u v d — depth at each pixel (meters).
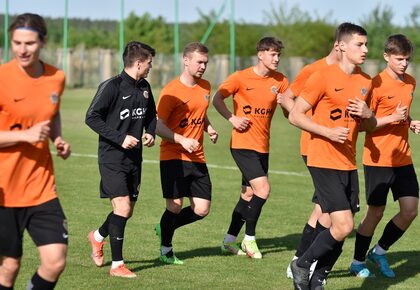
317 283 7.92
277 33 63.38
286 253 10.31
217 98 10.30
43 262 6.24
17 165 6.22
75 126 27.72
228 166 18.75
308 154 7.94
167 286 8.41
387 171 9.05
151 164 18.72
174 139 9.30
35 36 6.04
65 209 12.80
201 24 63.00
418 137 26.58
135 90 8.87
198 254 10.12
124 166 8.86
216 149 22.27
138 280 8.64
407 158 9.13
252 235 10.05
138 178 9.07
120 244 8.79
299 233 11.58
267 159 10.37
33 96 6.24
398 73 9.02
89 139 23.72
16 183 6.24
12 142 5.99
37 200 6.28
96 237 9.20
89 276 8.75
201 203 9.62
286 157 20.69
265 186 10.01
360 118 7.95
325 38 63.06
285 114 9.66
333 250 7.80
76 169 17.42
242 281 8.73
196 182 9.62
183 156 9.54
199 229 11.64
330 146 7.77
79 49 56.50
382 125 8.50
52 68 6.43
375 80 9.10
